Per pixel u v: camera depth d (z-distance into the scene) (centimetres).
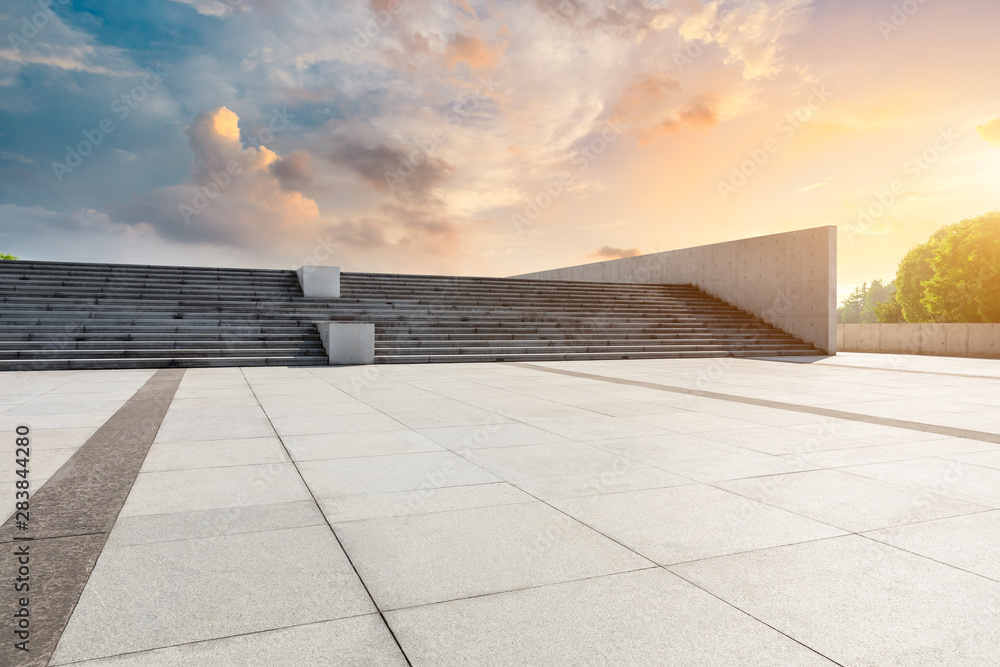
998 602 269
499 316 2150
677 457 545
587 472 491
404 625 245
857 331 2644
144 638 232
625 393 1010
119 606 258
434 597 270
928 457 552
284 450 563
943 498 425
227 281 2061
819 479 474
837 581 290
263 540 338
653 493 434
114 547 325
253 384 1116
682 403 894
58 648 223
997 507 406
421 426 691
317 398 927
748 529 361
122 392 978
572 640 234
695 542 339
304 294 2014
